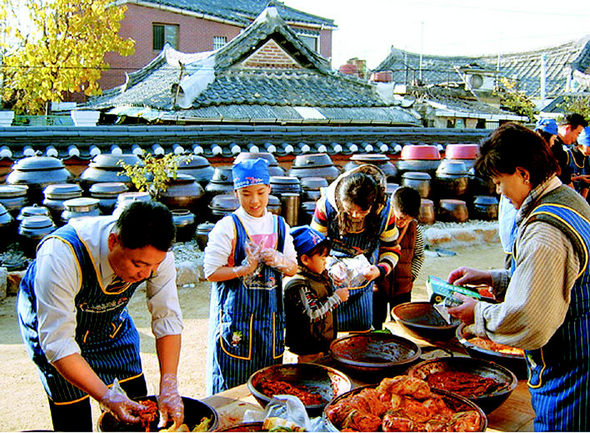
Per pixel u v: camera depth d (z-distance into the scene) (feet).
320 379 8.17
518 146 6.31
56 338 6.86
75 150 28.14
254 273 9.42
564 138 18.38
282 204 27.14
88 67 60.18
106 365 8.23
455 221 32.60
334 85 50.39
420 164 33.35
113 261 6.93
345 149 36.99
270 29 48.44
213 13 75.77
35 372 14.64
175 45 75.31
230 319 9.46
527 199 6.48
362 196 10.15
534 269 5.99
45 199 24.49
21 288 7.84
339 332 10.72
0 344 16.55
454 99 68.95
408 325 10.00
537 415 6.59
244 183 9.39
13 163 27.35
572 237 5.96
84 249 7.09
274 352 9.63
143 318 18.97
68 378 6.82
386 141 38.68
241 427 6.46
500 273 8.80
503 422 7.23
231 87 44.60
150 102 41.73
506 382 7.68
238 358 9.45
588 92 76.84
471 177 33.88
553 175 6.47
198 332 17.74
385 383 6.98
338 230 11.47
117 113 45.65
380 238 11.95
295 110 43.16
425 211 30.99
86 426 8.21
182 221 24.97
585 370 6.10
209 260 9.36
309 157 30.55
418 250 13.66
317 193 28.58
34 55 59.62
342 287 10.66
